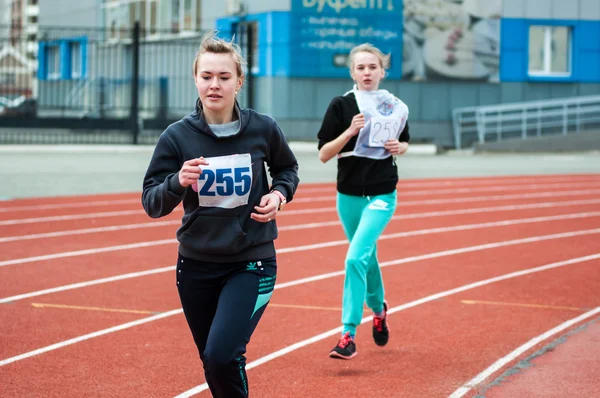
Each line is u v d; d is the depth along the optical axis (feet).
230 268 18.19
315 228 54.34
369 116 26.68
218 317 17.53
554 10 137.39
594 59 140.26
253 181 18.26
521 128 138.00
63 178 80.02
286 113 126.52
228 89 17.81
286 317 31.86
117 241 48.44
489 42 134.62
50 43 190.19
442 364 26.13
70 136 144.46
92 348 27.53
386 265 42.39
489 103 135.54
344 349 26.02
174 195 17.15
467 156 122.62
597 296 35.73
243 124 18.15
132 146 119.24
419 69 131.85
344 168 27.09
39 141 129.70
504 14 135.03
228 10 134.51
